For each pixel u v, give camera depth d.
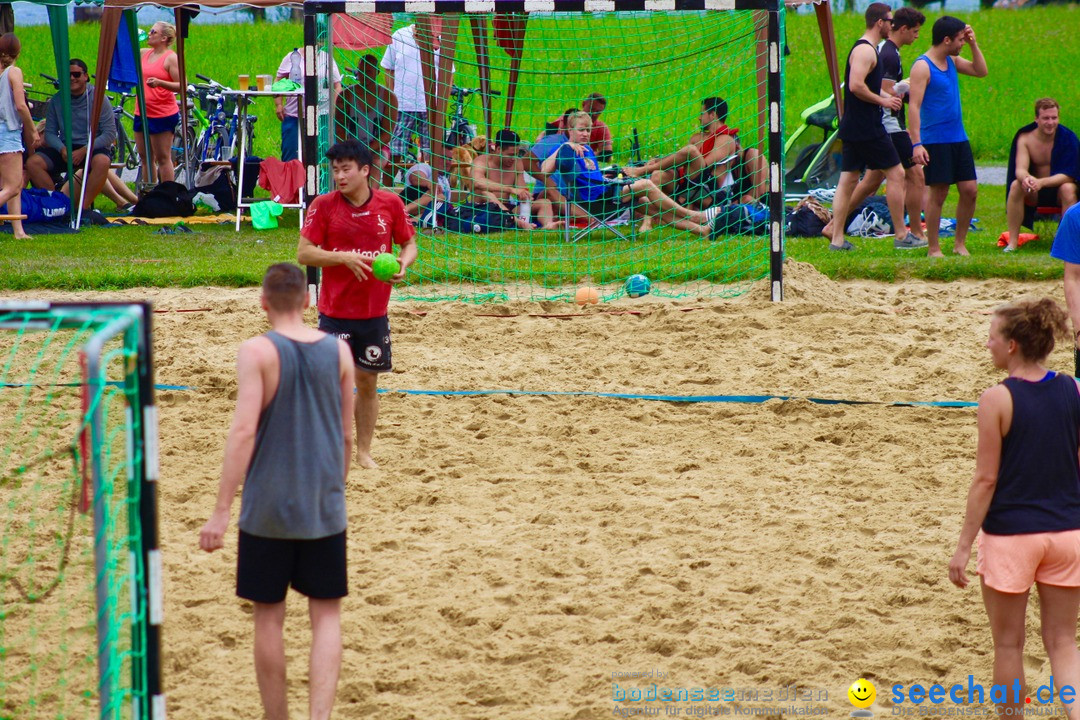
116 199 41.97
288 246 34.91
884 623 12.61
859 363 22.75
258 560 10.09
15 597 12.91
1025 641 12.16
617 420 19.62
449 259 32.09
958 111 30.91
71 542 14.25
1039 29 77.88
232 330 24.81
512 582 13.64
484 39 38.78
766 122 30.03
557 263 32.03
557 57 51.78
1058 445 9.95
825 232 35.62
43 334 23.39
